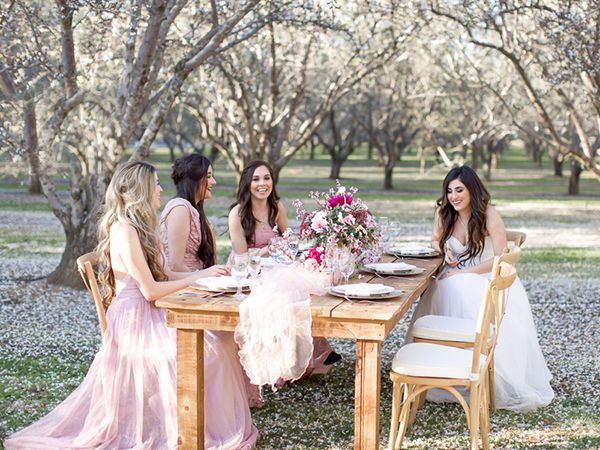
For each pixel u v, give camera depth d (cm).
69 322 786
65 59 880
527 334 559
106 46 1052
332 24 972
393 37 1281
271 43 1508
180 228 530
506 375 527
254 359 405
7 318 799
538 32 1053
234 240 611
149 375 448
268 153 1672
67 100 911
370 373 399
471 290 559
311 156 5844
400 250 625
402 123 3052
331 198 484
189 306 414
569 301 923
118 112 899
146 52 846
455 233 604
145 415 448
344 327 399
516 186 3434
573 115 1138
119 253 457
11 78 902
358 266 528
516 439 470
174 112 3494
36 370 613
